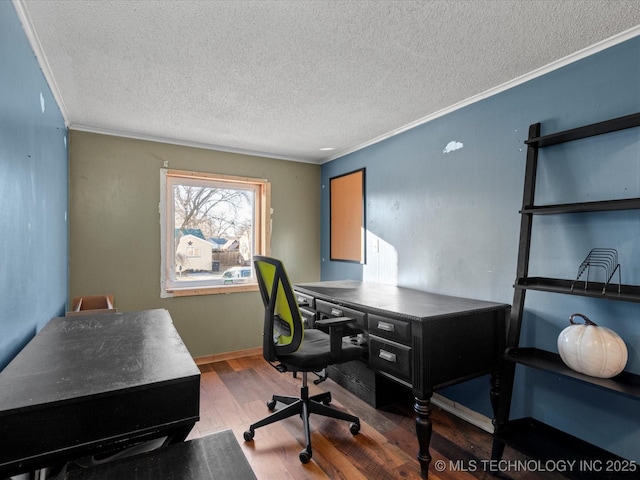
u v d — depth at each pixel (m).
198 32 1.56
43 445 0.83
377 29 1.54
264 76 1.98
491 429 2.09
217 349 3.36
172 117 2.61
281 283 1.92
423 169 2.65
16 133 1.34
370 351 2.00
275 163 3.74
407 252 2.79
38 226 1.68
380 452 1.89
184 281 3.29
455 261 2.39
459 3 1.37
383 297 2.32
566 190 1.79
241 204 3.62
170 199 3.23
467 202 2.31
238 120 2.68
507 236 2.07
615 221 1.60
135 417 0.92
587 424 1.68
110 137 2.91
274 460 1.82
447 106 2.42
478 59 1.80
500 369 1.96
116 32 1.55
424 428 1.66
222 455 0.84
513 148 2.04
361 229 3.34
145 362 1.09
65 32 1.55
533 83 1.95
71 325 1.58
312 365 1.89
